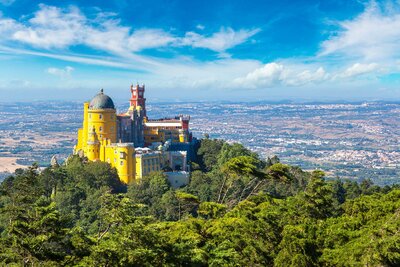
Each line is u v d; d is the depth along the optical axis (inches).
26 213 2726.4
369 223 3762.3
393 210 3892.7
